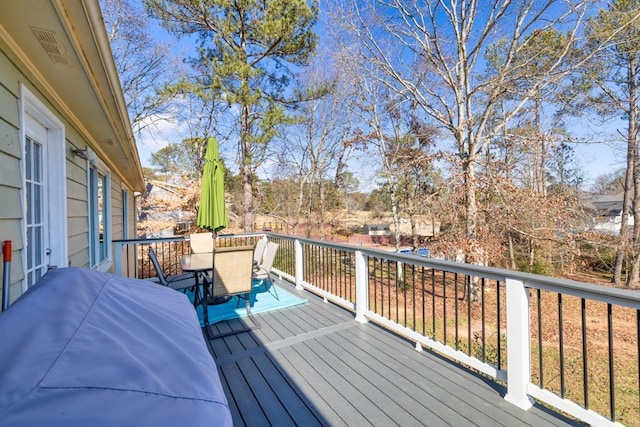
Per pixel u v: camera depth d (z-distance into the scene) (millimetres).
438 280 10078
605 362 4910
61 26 1486
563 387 1789
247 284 3432
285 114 9539
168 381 736
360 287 3396
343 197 15633
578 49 6934
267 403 1994
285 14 8609
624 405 3684
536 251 8484
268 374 2334
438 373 2324
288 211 15586
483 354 2195
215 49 9766
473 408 1910
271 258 4359
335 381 2232
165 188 14086
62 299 1016
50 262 2533
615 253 9711
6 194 1717
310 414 1886
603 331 6406
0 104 1652
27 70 1914
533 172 7930
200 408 683
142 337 922
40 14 1389
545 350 5449
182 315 1232
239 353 2670
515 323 1958
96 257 4133
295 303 3984
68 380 646
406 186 10156
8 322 812
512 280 1982
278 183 15867
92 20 1481
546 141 7039
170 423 622
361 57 8914
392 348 2746
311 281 4781
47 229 2527
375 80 9195
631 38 6824
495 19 6941
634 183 10508
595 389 4102
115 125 3176
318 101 12891
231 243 7121
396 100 9539
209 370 860
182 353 885
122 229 7254
